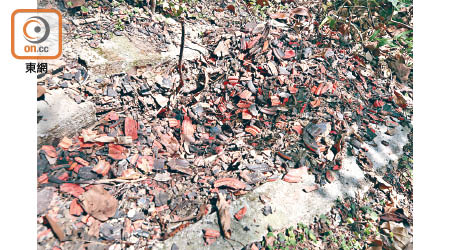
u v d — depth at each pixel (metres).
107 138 2.64
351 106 3.75
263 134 3.22
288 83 3.73
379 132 3.59
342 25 4.71
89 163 2.46
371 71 4.38
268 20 4.65
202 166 2.81
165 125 3.03
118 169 2.51
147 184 2.53
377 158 3.28
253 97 3.52
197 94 3.43
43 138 2.38
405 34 4.92
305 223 2.59
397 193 3.04
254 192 2.67
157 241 2.23
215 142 3.05
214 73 3.65
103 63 3.06
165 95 3.28
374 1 4.89
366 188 3.00
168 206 2.45
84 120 2.67
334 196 2.83
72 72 2.91
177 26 4.00
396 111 3.92
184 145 2.93
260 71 3.77
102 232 2.14
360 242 2.59
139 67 3.30
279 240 2.40
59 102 2.59
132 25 3.68
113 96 2.99
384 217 2.80
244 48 3.90
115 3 3.82
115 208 2.29
